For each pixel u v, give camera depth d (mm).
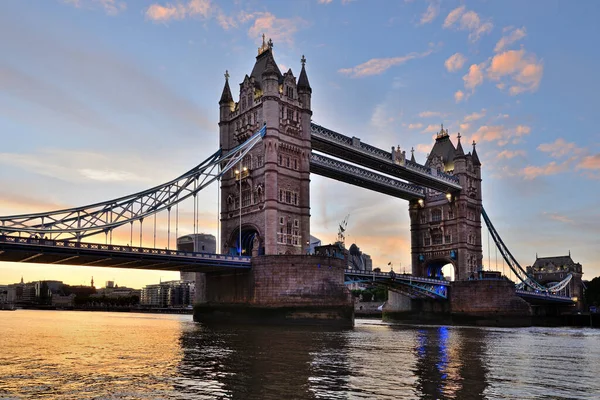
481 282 129625
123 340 55469
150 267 87750
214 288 95562
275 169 94312
